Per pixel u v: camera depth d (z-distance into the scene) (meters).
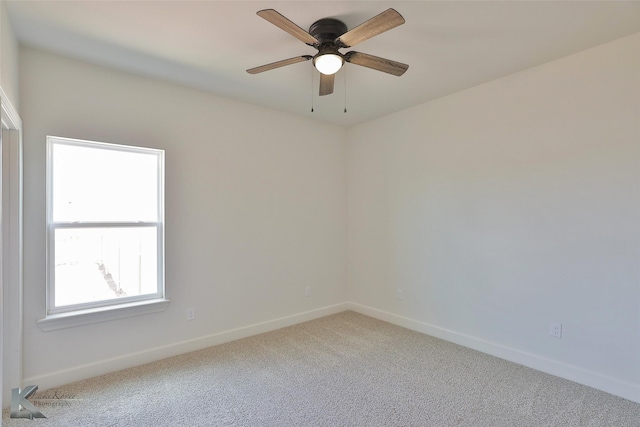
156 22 2.14
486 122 3.13
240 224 3.54
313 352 3.16
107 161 2.86
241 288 3.55
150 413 2.19
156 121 3.01
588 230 2.53
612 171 2.42
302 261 4.07
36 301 2.45
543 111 2.76
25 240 2.41
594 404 2.28
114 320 2.79
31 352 2.43
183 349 3.14
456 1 1.95
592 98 2.51
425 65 2.76
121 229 2.93
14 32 2.20
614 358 2.41
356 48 2.49
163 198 3.06
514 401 2.32
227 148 3.45
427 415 2.17
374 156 4.21
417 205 3.73
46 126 2.49
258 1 1.94
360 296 4.40
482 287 3.17
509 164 2.97
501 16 2.10
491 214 3.10
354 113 3.97
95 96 2.71
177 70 2.83
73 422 2.09
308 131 4.14
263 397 2.38
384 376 2.68
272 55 2.59
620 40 2.38
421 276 3.69
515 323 2.94
